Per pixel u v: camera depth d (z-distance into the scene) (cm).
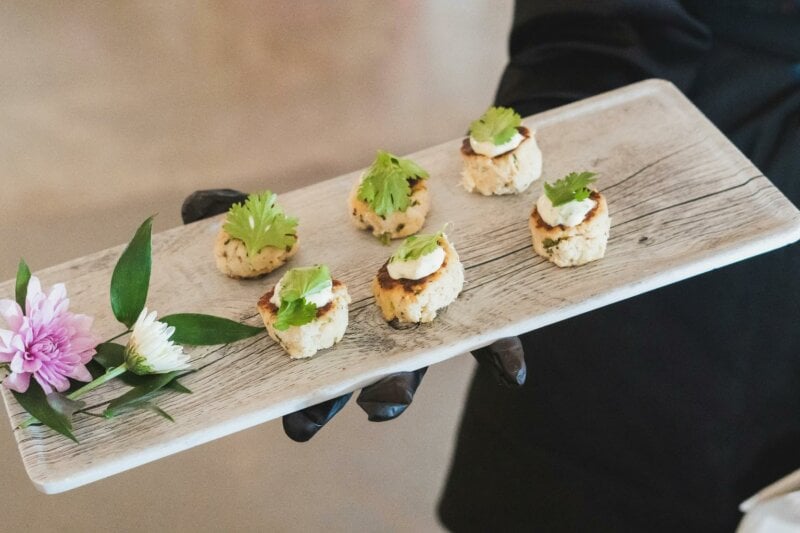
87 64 141
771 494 76
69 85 139
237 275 78
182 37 145
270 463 101
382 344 73
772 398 78
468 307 74
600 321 80
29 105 134
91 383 71
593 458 80
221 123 130
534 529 83
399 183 78
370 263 78
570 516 81
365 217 79
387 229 78
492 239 78
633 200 79
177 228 81
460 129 128
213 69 139
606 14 84
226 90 136
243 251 77
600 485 80
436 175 82
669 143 82
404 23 146
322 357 73
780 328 78
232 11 149
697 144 81
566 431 80
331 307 73
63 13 150
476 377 85
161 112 133
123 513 98
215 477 100
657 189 79
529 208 79
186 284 78
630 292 74
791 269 79
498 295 75
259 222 77
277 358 73
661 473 79
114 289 73
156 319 76
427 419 102
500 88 90
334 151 126
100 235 117
